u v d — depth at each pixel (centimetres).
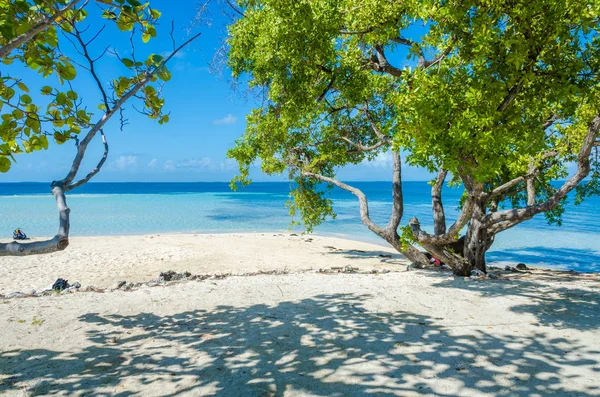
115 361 533
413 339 612
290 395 446
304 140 1691
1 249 288
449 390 457
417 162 758
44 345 586
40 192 12356
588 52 741
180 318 712
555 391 454
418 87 733
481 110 697
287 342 600
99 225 3353
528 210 1078
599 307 780
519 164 1245
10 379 479
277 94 1195
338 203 6612
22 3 366
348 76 1205
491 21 679
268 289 927
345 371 505
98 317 714
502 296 860
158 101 402
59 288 1008
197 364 524
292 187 1941
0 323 672
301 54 1073
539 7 638
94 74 362
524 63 705
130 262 1723
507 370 507
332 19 1054
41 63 398
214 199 8012
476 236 1205
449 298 845
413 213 4466
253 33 1260
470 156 751
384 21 1024
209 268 1616
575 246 2409
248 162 1750
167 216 4225
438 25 820
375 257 1920
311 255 1967
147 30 383
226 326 670
